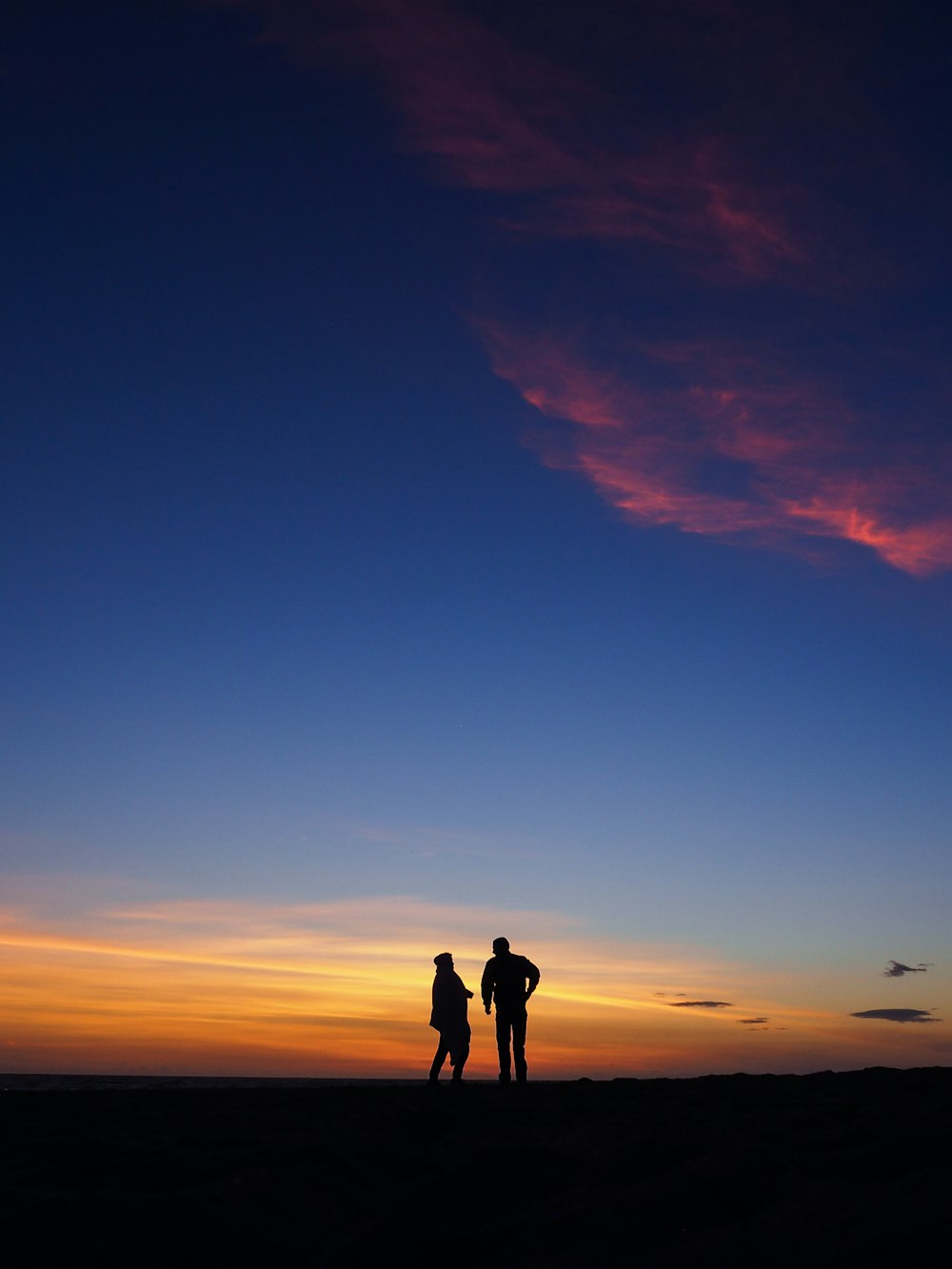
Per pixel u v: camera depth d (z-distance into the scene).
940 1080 8.93
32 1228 2.77
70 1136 5.49
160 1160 4.13
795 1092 8.18
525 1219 3.16
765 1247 2.68
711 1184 3.33
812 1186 3.40
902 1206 2.66
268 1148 4.50
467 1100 8.81
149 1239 2.97
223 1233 3.12
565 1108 7.59
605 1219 3.11
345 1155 4.41
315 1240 3.35
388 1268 2.95
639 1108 7.23
